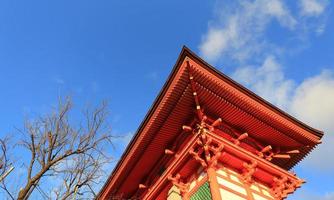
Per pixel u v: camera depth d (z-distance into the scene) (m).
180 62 17.14
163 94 18.33
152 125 19.48
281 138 21.28
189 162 18.25
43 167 12.81
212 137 17.31
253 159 18.48
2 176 12.81
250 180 18.27
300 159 23.12
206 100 18.70
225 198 16.30
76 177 13.79
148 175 23.25
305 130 21.02
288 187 19.66
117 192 24.05
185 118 19.91
